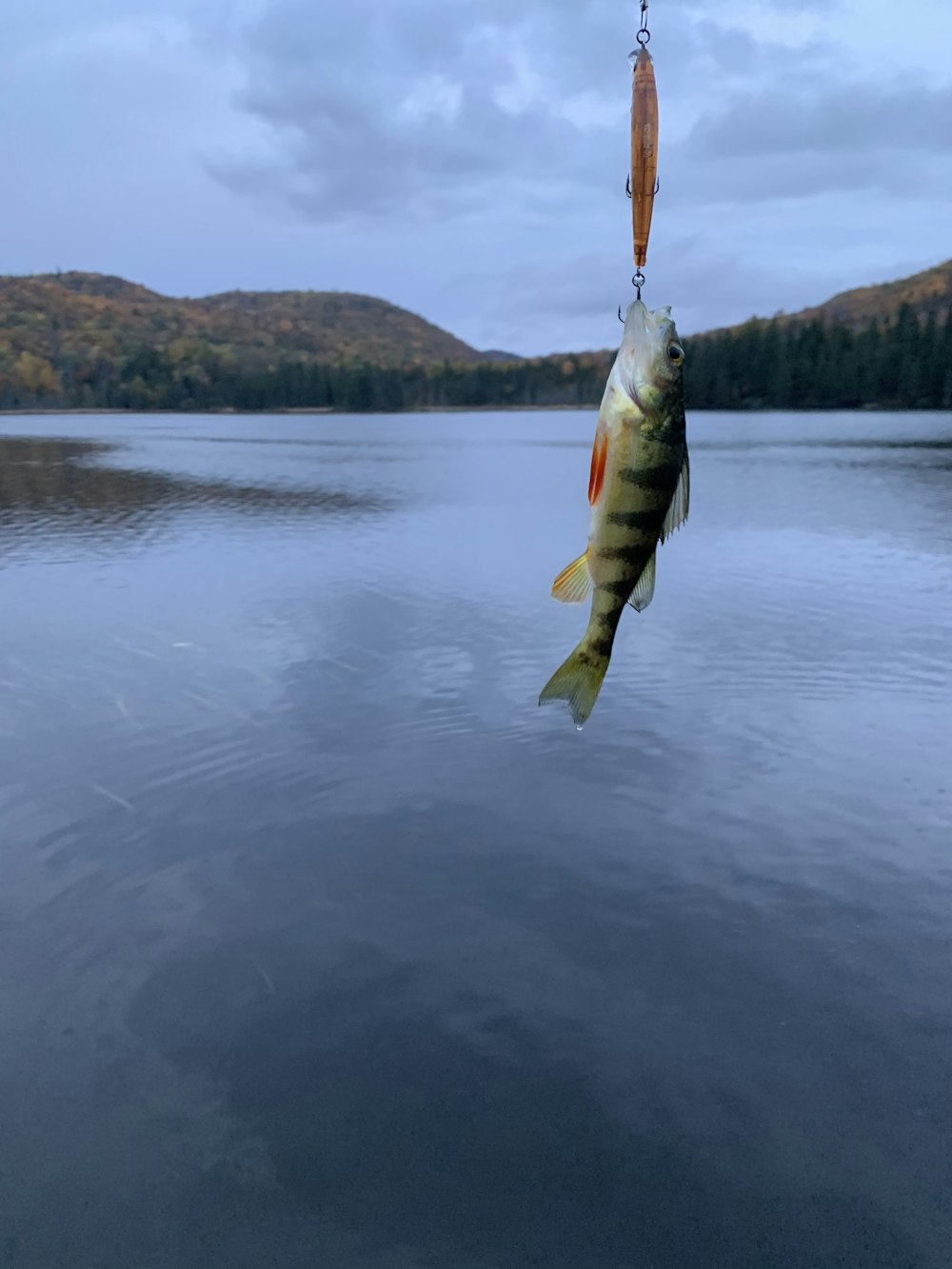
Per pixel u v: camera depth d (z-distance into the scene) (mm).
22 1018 624
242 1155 525
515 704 1120
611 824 848
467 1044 599
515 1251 472
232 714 1100
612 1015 621
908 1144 527
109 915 730
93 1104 558
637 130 388
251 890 759
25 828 853
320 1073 579
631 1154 524
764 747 1000
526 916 723
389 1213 493
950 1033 603
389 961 674
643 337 411
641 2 388
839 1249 470
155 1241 478
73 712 1107
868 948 681
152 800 901
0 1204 498
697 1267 464
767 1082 568
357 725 1063
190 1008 632
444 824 852
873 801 883
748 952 679
